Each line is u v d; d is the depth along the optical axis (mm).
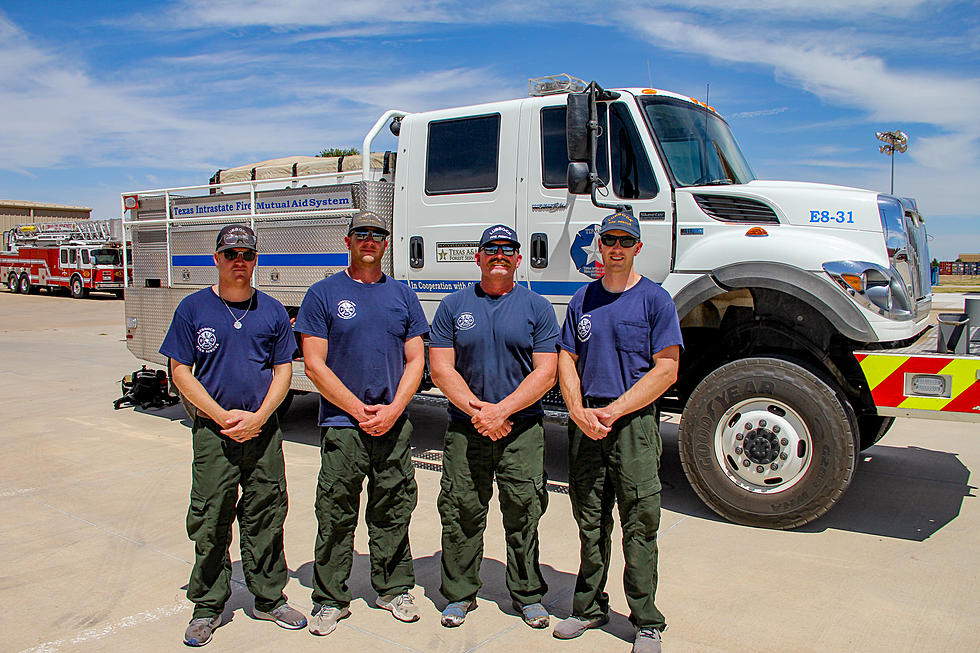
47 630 3281
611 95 5160
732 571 3914
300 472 5844
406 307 3471
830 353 4789
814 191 4750
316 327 3344
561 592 3701
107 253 29234
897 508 4984
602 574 3248
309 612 3477
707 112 5641
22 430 7246
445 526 3367
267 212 6770
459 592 3369
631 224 3141
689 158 5211
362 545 4344
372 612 3475
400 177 6121
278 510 3342
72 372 11156
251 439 3260
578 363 3285
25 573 3881
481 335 3301
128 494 5207
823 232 4688
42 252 31266
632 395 3055
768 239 4684
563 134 5367
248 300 3324
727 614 3418
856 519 4758
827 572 3900
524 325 3305
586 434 3131
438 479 5629
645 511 3068
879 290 4406
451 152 5867
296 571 3971
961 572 3910
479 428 3195
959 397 4168
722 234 4879
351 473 3305
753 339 4914
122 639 3207
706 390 4641
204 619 3213
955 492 5336
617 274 3188
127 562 4031
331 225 6289
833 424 4285
